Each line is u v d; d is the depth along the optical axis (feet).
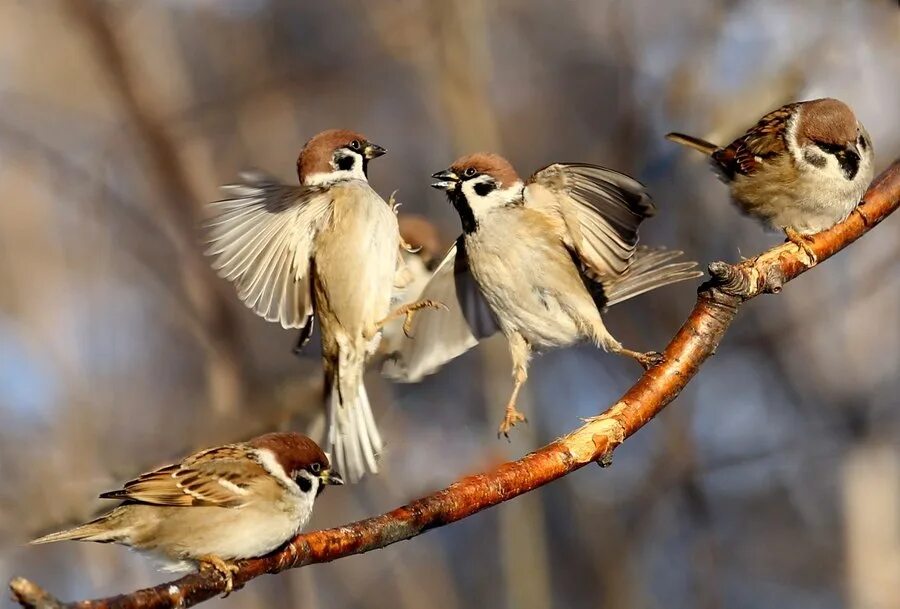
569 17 55.67
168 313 44.78
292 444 23.49
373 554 46.83
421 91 53.52
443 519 19.67
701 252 47.52
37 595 16.05
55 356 42.60
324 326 28.22
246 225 26.63
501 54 55.98
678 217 47.62
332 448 28.45
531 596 41.83
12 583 16.02
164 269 44.11
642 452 49.34
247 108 50.16
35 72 46.52
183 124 45.24
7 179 44.86
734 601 48.80
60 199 44.98
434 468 46.57
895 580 43.24
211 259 43.70
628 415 20.72
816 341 46.96
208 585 18.90
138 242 43.96
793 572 48.88
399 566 46.52
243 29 53.42
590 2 55.36
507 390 43.42
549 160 54.49
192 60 51.49
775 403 48.32
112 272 45.01
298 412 37.47
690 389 47.93
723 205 47.52
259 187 25.88
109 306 44.65
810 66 43.11
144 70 44.34
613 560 46.39
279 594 42.16
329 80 54.44
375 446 28.22
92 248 44.52
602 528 46.91
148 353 45.78
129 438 42.06
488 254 26.78
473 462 44.19
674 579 47.78
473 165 26.99
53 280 44.21
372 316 27.86
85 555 39.42
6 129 45.16
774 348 47.70
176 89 46.91
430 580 46.91
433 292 28.30
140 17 46.32
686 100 46.83
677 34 49.60
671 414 47.83
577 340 27.17
